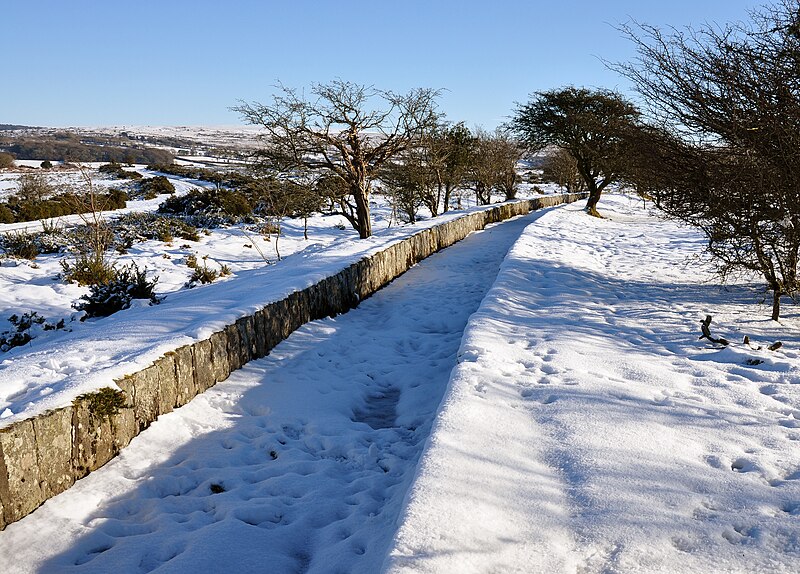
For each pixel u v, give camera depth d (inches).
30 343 331.6
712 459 135.1
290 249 796.6
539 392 178.2
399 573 91.4
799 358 213.2
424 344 300.5
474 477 123.0
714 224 266.2
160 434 187.5
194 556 124.9
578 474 128.0
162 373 197.2
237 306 272.8
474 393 173.3
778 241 257.3
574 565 97.3
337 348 292.8
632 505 114.6
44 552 130.0
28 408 152.5
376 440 190.5
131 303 400.8
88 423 162.9
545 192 1889.8
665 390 181.3
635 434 148.0
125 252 695.1
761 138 233.1
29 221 1091.3
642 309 300.7
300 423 206.5
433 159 906.7
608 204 1246.9
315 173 684.7
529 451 139.4
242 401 220.5
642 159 284.5
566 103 949.2
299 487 158.9
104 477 161.8
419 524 105.3
